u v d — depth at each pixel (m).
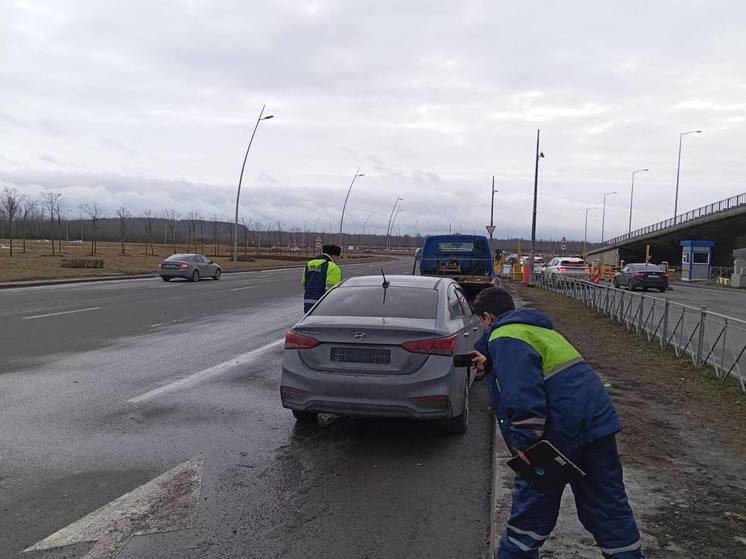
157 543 3.61
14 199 54.22
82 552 3.48
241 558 3.45
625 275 32.47
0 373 8.11
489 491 4.48
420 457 5.20
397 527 3.87
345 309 5.98
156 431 5.74
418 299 6.08
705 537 3.57
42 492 4.30
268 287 25.97
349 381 5.29
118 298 19.53
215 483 4.53
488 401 7.35
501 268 36.84
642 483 4.39
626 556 2.77
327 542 3.65
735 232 52.78
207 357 9.45
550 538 3.54
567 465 2.66
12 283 24.28
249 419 6.19
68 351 9.81
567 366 2.79
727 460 4.91
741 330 7.59
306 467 4.91
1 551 3.48
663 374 8.47
